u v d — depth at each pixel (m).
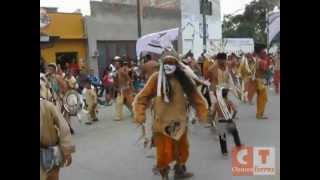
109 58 29.11
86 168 7.87
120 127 12.38
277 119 12.23
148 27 31.91
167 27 33.34
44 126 4.32
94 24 28.14
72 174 7.50
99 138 10.79
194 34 34.88
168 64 6.54
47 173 4.39
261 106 12.45
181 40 33.78
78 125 13.20
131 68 16.22
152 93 6.75
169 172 7.28
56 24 26.33
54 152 4.38
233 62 16.41
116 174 7.44
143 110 6.78
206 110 6.80
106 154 8.94
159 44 16.69
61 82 11.42
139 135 10.80
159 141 6.61
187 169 7.36
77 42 27.50
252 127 11.03
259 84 12.45
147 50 16.84
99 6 28.53
